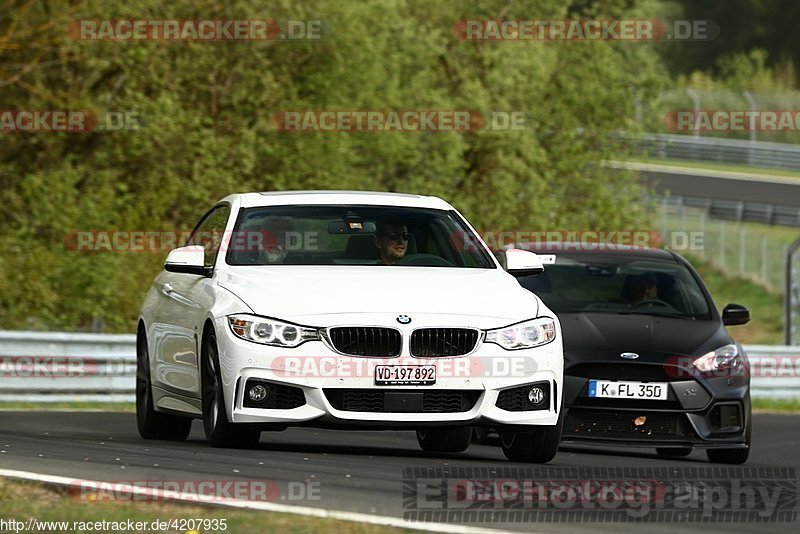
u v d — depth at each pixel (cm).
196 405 3288
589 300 4109
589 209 10219
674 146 19075
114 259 7938
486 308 3069
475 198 9812
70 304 7969
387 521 2092
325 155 8712
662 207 15025
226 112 8625
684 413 3706
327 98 8800
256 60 8538
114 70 8312
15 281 7756
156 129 7994
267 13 8469
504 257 3472
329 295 3031
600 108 10150
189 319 3294
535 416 3072
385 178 9381
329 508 2236
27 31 7738
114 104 8175
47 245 8075
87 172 8344
